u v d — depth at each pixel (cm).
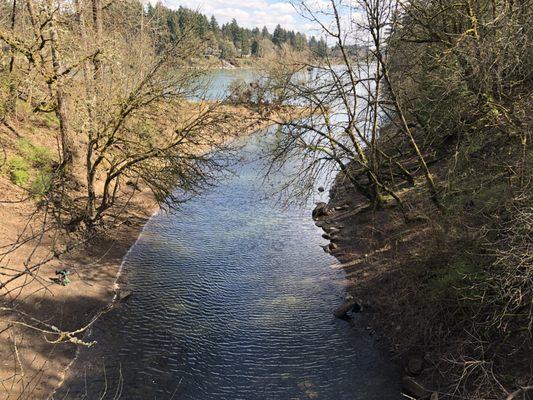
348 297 1330
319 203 2166
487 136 1327
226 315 1288
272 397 978
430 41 1393
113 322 1242
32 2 1525
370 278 1407
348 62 1486
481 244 1012
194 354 1121
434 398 895
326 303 1344
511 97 1134
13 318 1116
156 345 1153
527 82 1193
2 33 1370
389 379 1011
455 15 1348
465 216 1202
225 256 1667
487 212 1134
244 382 1026
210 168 1759
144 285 1448
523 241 804
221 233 1880
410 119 1877
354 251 1619
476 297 917
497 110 1144
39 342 1091
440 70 1374
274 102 1708
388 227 1622
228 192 2417
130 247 1720
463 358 920
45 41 1416
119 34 1836
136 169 1667
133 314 1286
